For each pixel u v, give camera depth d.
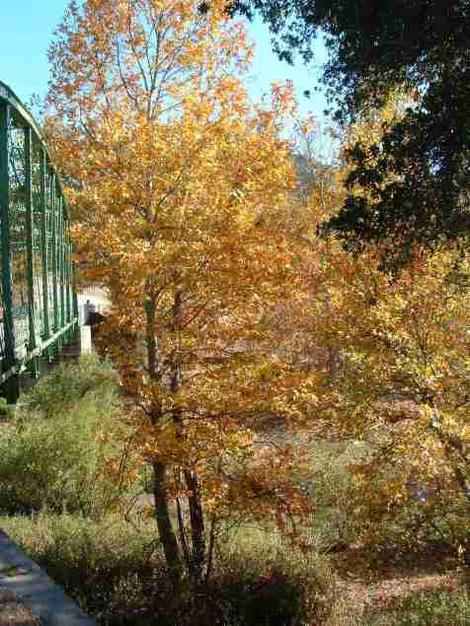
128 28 16.03
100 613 10.19
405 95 12.42
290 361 11.21
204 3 13.75
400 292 10.90
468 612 8.96
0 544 5.58
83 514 15.13
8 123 11.26
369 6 9.08
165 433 9.62
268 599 11.06
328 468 13.52
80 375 21.22
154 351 10.80
